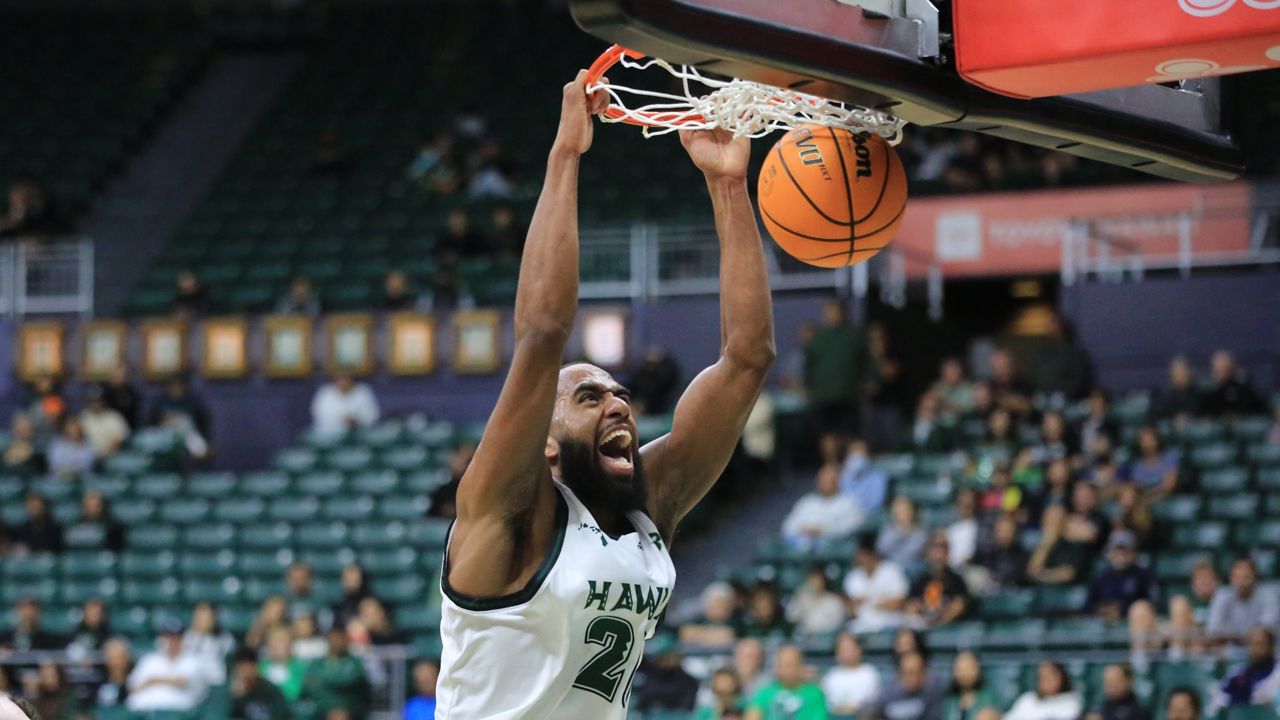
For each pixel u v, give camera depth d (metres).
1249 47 3.14
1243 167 4.06
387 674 10.69
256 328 16.11
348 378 15.26
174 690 10.80
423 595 12.25
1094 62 3.26
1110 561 10.35
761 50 3.06
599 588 3.13
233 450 15.99
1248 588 9.80
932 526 11.88
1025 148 17.00
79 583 13.29
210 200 18.97
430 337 15.73
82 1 23.06
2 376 16.56
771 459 14.07
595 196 17.39
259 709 9.98
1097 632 9.83
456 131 19.20
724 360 3.54
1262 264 15.00
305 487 14.12
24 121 20.42
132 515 14.05
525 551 3.12
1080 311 15.12
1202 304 14.71
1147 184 15.48
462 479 3.13
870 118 3.63
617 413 3.30
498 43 21.31
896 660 10.06
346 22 22.19
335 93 20.73
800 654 9.40
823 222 3.57
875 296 15.33
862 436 13.95
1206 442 12.53
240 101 20.94
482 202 17.94
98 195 19.36
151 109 20.53
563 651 3.13
